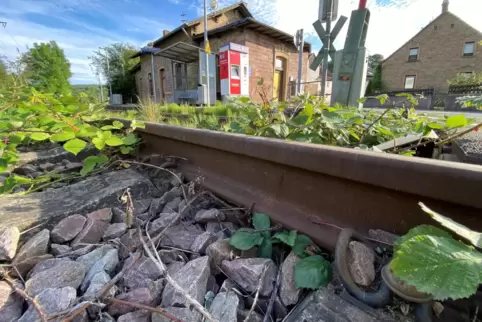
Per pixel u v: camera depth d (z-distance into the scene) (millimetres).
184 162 1731
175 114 3977
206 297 810
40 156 2211
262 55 12703
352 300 675
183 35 14539
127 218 1015
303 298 767
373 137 1523
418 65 28328
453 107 8125
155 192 1523
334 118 1410
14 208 1198
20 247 1010
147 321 722
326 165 887
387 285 606
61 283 837
